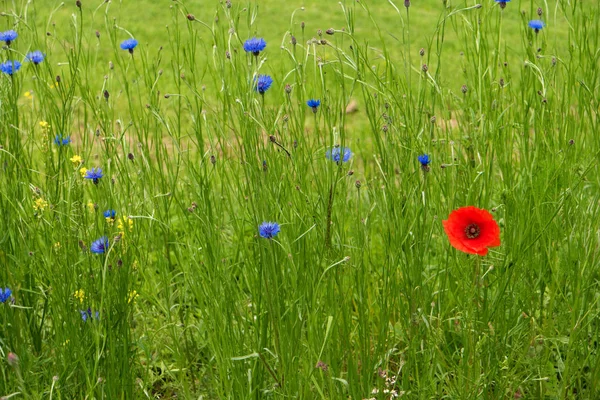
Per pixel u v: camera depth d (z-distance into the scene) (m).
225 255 3.19
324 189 2.88
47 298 2.87
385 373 2.60
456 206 3.13
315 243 2.84
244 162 2.60
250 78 2.65
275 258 2.59
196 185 3.42
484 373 2.69
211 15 9.49
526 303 2.98
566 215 2.96
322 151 3.06
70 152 3.58
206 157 3.08
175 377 2.97
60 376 2.64
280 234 2.83
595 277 3.04
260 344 2.68
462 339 2.77
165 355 3.23
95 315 2.63
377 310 3.07
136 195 3.48
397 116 3.05
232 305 2.69
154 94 3.53
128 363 2.75
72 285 2.84
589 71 3.35
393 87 3.12
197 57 7.65
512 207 3.01
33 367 2.69
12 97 3.22
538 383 2.83
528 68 3.38
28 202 3.14
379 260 3.50
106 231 2.89
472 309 2.75
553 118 3.32
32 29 3.92
